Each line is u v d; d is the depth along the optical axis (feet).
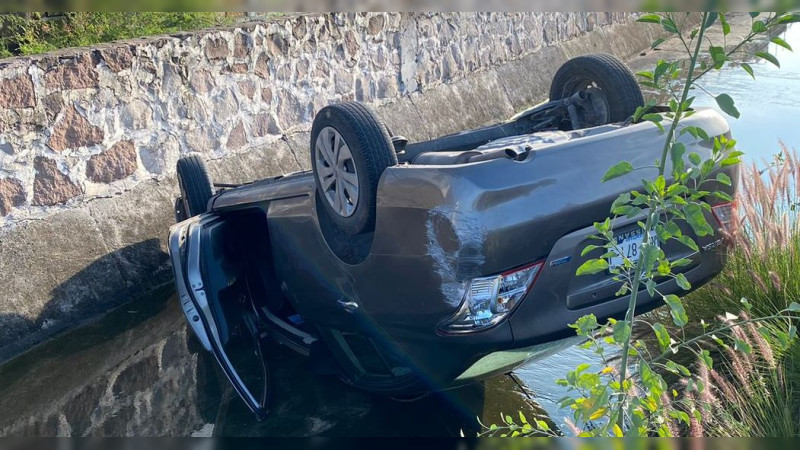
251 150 27.94
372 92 34.17
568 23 53.11
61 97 21.47
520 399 14.69
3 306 18.78
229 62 27.07
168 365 17.21
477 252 11.28
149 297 21.81
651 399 8.43
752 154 29.12
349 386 15.51
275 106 29.12
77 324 20.03
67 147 21.59
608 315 12.27
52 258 20.36
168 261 23.29
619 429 8.38
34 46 25.34
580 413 8.82
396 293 12.46
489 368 12.51
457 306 11.60
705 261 13.38
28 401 15.93
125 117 23.34
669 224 8.16
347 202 13.20
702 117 13.39
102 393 16.05
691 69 7.58
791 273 15.55
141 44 23.84
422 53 37.27
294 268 15.12
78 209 21.62
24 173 20.47
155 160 24.25
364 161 12.55
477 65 41.98
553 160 11.89
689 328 16.16
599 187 11.96
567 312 11.94
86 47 22.94
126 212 22.81
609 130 13.44
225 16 32.89
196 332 15.67
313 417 14.51
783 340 8.87
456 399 14.80
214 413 14.96
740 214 16.20
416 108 36.37
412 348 12.75
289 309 17.67
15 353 18.39
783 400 12.53
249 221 17.62
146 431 14.37
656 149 12.69
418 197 11.74
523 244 11.46
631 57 59.47
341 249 13.71
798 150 29.22
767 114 35.17
